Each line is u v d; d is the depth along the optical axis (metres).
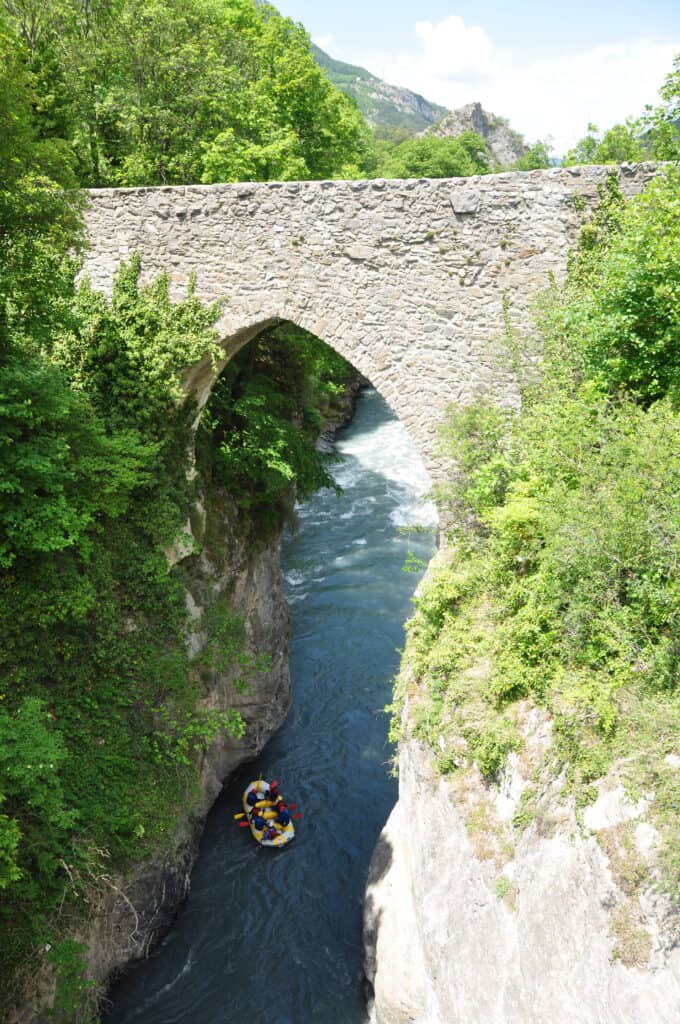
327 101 24.98
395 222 11.12
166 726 10.99
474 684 8.66
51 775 8.22
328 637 19.02
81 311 11.87
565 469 8.94
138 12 17.77
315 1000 11.02
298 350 19.52
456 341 11.29
